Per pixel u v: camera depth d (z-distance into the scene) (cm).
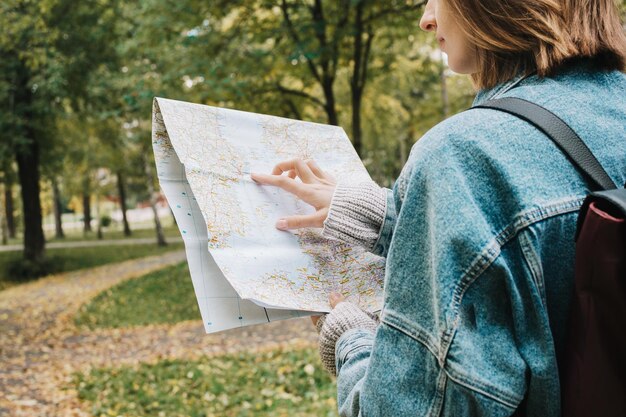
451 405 71
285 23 849
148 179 3027
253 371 713
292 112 1121
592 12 84
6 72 1612
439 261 72
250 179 121
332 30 899
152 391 662
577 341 69
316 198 117
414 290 76
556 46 80
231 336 1026
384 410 76
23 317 1365
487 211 73
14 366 888
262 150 130
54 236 3988
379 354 78
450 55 92
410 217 77
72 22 1581
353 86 1035
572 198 73
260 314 106
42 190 3631
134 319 1278
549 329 70
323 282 114
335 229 106
